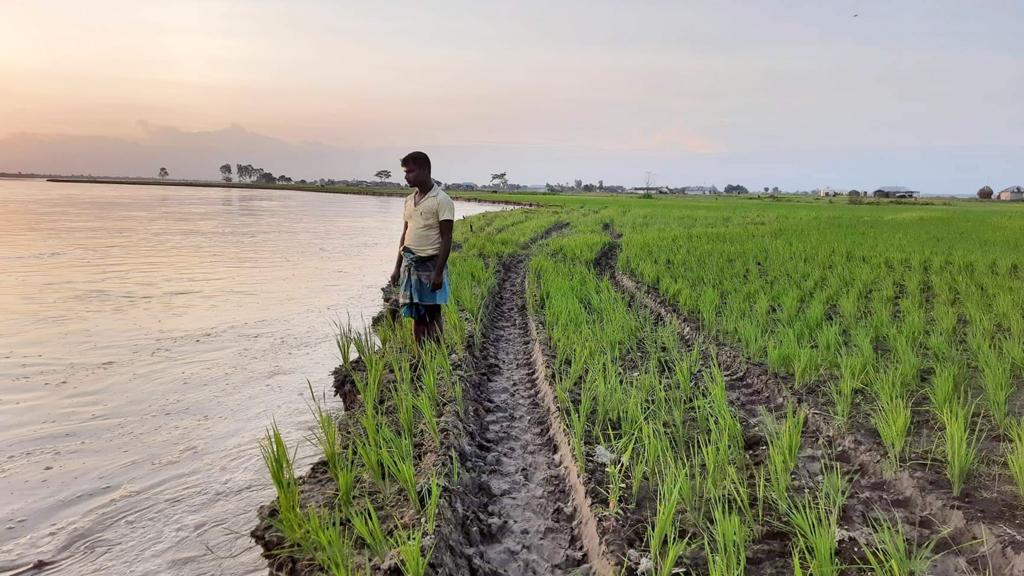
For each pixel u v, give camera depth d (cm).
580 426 391
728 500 324
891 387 430
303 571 273
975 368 505
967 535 280
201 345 695
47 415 479
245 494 363
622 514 312
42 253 1532
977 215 2991
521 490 369
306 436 446
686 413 443
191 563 296
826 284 880
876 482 338
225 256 1572
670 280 926
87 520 331
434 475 329
